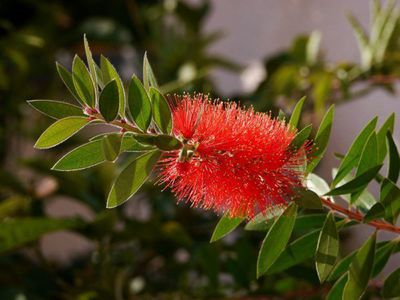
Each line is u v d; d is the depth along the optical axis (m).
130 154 1.00
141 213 1.29
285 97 1.03
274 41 1.34
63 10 1.46
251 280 0.78
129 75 1.44
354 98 1.04
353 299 0.53
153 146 0.50
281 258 0.58
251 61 1.41
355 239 1.09
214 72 1.51
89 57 0.50
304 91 1.02
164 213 1.05
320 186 0.58
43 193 0.96
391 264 1.02
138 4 1.52
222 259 0.90
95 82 0.50
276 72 1.06
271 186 0.51
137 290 0.97
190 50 1.24
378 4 0.89
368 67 0.90
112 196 0.49
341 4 1.15
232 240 1.13
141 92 0.50
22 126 1.27
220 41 1.49
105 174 0.95
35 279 0.88
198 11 1.32
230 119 0.51
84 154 0.50
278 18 1.32
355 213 0.55
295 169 0.54
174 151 0.51
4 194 1.06
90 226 0.83
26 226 0.80
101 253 0.86
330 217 0.55
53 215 1.56
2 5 1.46
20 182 0.97
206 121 0.51
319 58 1.08
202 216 1.05
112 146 0.48
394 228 0.55
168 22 1.42
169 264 0.97
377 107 1.07
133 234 0.85
